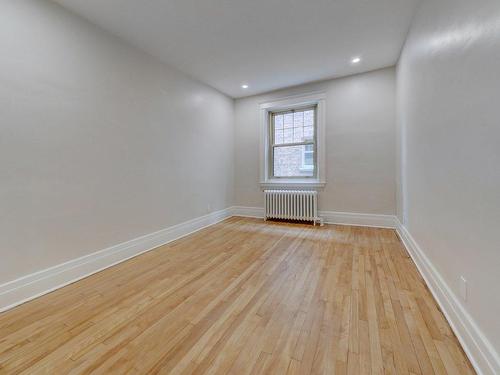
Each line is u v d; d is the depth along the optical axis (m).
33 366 1.21
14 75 1.81
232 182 4.93
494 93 1.03
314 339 1.39
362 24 2.51
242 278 2.19
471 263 1.25
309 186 4.30
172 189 3.41
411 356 1.25
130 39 2.70
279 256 2.72
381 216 3.81
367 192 3.89
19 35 1.84
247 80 3.98
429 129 1.94
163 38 2.69
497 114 1.01
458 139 1.41
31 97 1.91
